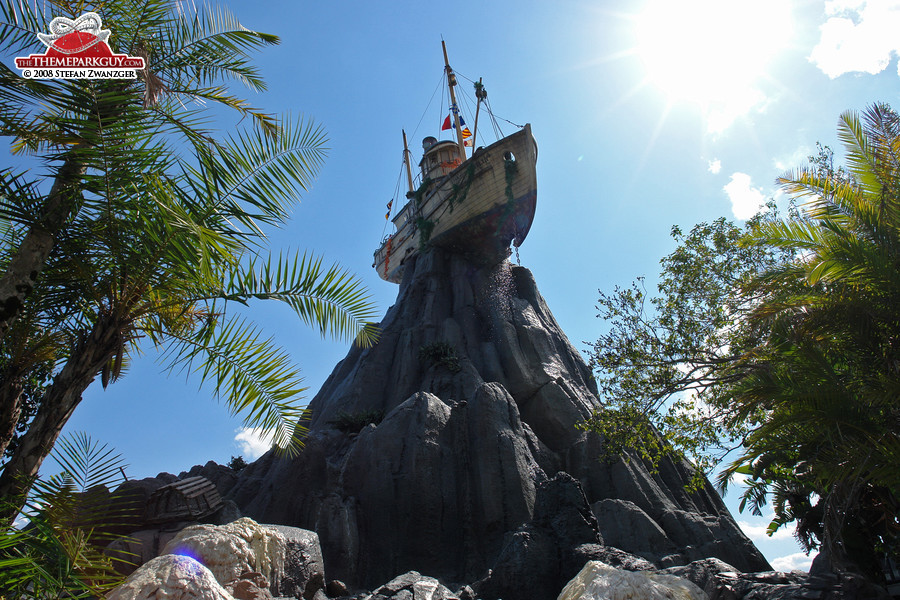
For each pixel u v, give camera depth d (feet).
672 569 47.83
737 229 69.36
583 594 16.99
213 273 24.91
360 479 142.31
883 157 39.60
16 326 24.13
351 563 121.29
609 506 130.72
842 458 36.01
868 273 36.22
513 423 154.30
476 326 218.38
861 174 40.78
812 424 36.96
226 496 151.43
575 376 209.05
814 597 35.86
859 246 36.22
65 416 21.21
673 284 71.56
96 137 22.24
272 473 149.89
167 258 23.17
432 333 213.05
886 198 38.73
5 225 26.84
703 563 46.57
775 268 44.04
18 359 23.08
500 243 242.78
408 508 134.31
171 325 26.63
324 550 121.90
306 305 28.43
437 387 186.29
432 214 252.62
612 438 73.56
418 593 47.03
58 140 22.38
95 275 23.58
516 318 219.82
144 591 15.33
